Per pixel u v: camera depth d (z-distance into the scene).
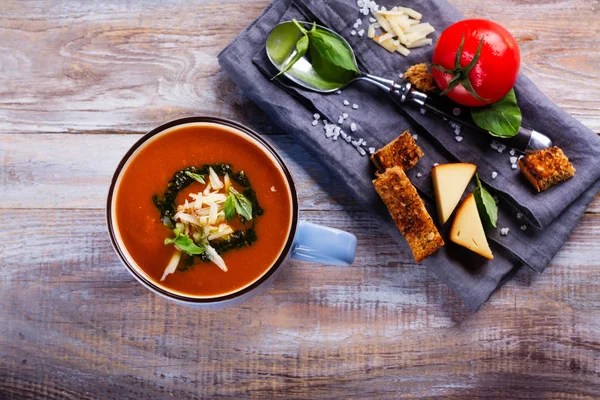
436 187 0.61
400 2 0.62
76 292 0.63
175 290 0.56
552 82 0.64
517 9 0.64
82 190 0.63
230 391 0.64
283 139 0.64
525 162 0.60
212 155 0.56
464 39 0.57
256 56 0.61
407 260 0.63
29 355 0.63
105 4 0.64
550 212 0.60
